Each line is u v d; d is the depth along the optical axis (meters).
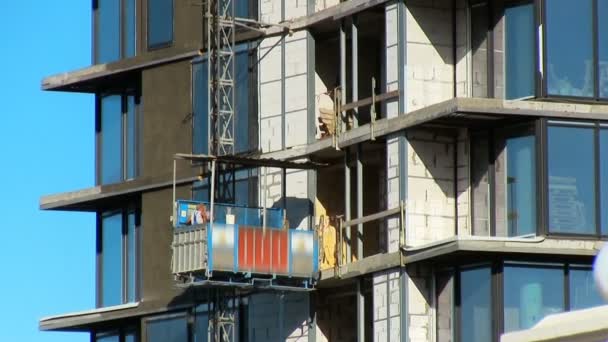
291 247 117.06
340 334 119.62
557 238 104.12
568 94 105.56
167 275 129.62
